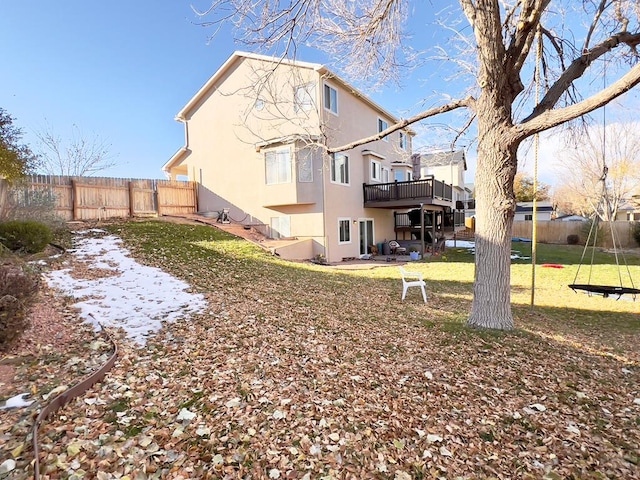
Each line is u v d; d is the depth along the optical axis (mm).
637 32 4797
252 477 2184
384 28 5910
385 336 4949
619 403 3266
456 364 4012
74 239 10047
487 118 4922
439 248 19453
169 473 2158
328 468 2301
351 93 16047
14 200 8922
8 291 3734
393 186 17031
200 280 7750
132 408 2865
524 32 4555
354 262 15070
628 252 18594
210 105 16875
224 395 3148
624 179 21344
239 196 16203
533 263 6996
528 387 3510
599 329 5910
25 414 2656
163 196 16031
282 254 12766
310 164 14273
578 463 2420
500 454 2506
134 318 5195
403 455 2459
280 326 5152
